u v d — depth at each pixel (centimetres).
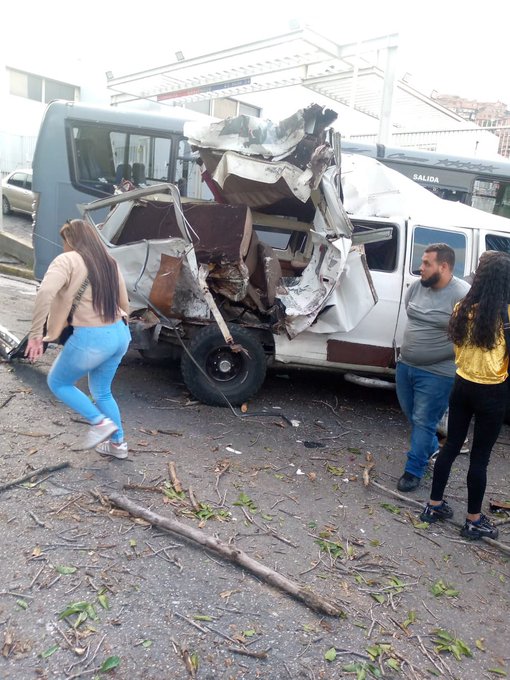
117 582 281
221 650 248
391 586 313
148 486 372
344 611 283
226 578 295
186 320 529
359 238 507
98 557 298
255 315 551
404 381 436
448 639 278
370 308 517
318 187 491
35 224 869
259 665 243
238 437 481
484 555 360
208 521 345
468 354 353
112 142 855
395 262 557
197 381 531
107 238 529
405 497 413
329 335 552
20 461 383
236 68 1224
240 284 491
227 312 541
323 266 507
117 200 508
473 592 321
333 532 358
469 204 933
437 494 385
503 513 420
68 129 845
